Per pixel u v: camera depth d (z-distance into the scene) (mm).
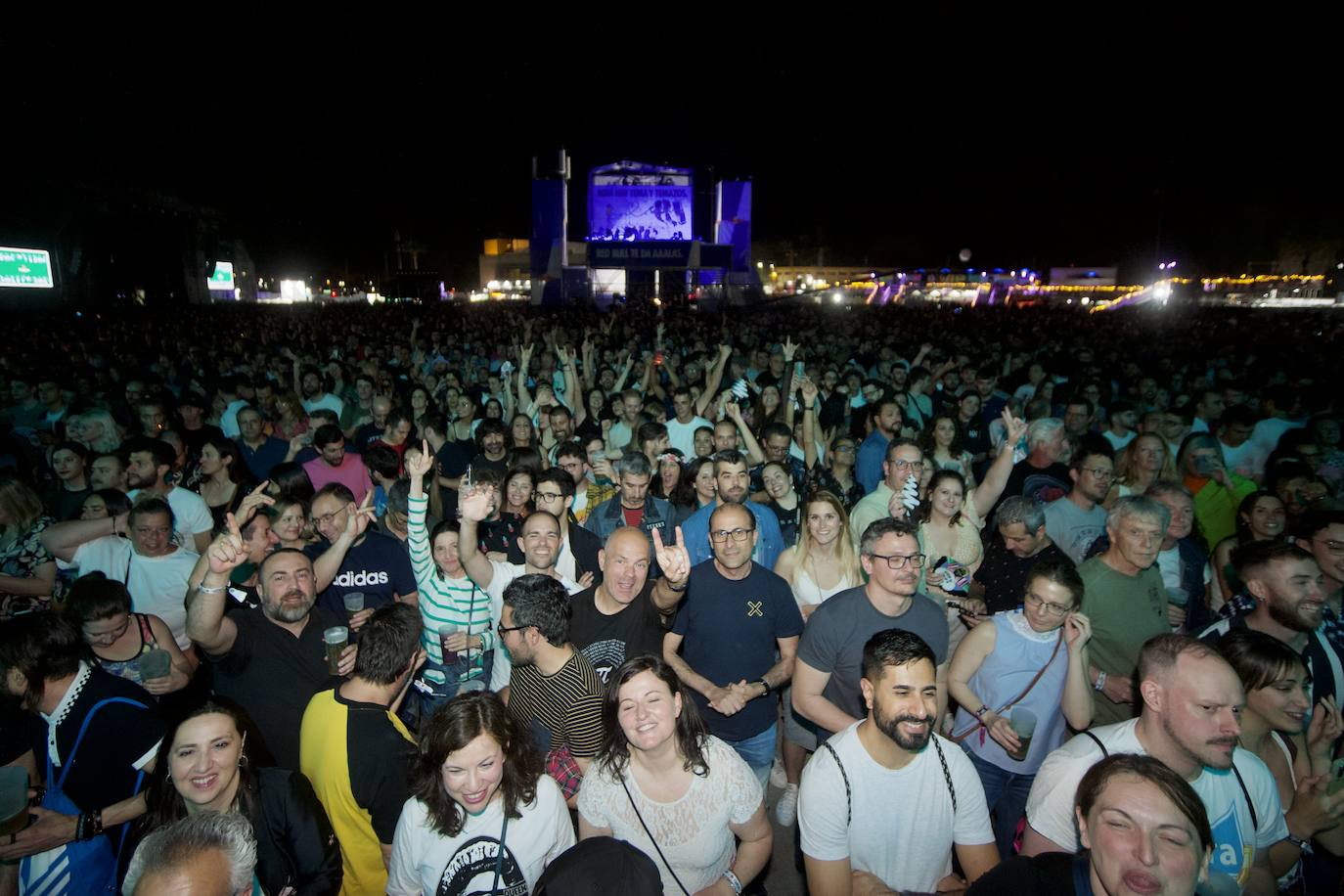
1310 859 2736
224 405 8688
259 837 2350
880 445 6652
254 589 3828
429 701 3928
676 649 3715
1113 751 2352
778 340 19984
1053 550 4008
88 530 4113
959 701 3240
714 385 8195
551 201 40188
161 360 12234
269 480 4859
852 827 2400
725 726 3631
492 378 9500
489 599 3963
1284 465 4762
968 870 2434
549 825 2418
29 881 2510
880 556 3135
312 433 6789
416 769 2352
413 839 2361
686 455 7500
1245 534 4152
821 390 9570
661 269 39375
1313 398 8102
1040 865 1931
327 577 3951
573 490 4422
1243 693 2199
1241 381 9758
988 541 4543
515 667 3172
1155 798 1752
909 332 22453
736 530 3498
